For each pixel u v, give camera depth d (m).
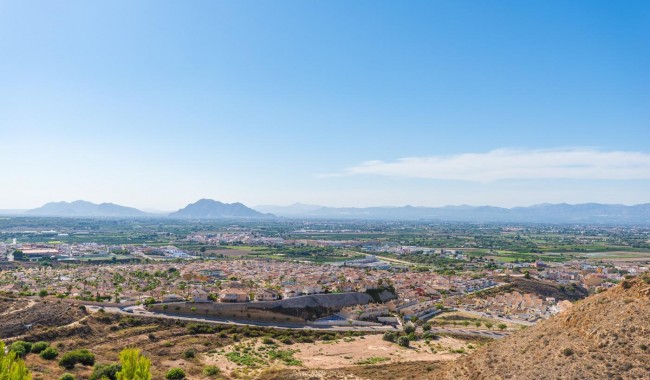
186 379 97.19
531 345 75.00
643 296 71.94
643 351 62.16
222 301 188.12
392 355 131.88
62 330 122.81
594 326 70.44
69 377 83.56
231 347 132.62
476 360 78.50
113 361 104.19
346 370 109.25
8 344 106.00
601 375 60.31
